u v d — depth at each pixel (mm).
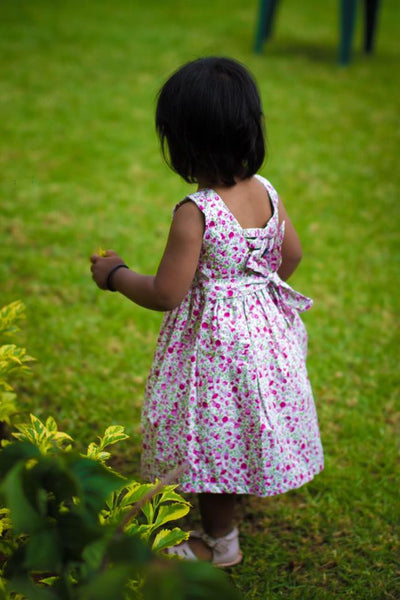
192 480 1720
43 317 3090
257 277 1716
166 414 1753
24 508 906
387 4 10742
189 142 1567
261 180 1739
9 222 3932
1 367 1721
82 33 8047
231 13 9617
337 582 1885
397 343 3041
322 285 3480
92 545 1041
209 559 1909
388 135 5664
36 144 5078
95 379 2711
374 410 2607
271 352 1729
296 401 1774
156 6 9672
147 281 1653
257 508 2166
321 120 5926
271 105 6195
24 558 1030
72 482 928
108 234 3891
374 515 2127
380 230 4098
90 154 4992
